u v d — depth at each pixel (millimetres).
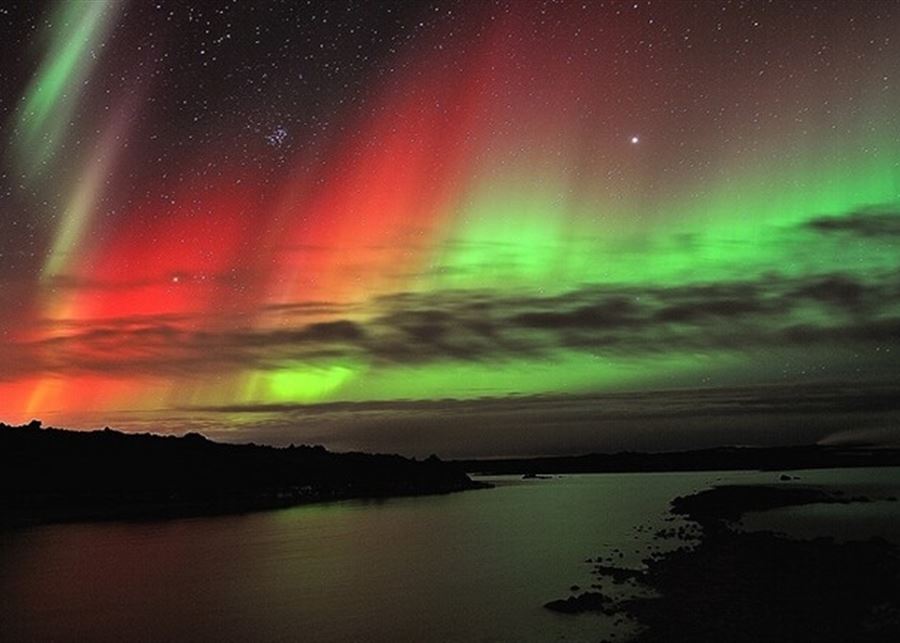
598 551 22891
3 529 30609
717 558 20016
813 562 18500
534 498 47438
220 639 13367
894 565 17797
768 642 11820
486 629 13477
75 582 18812
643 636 12398
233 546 25406
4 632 13953
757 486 48188
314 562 21828
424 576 19297
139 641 13289
